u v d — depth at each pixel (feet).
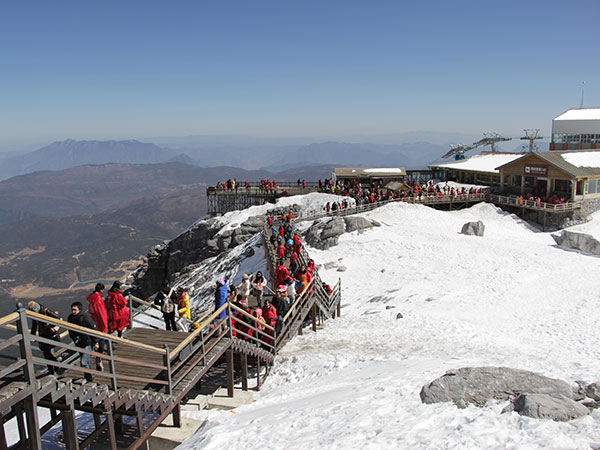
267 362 55.16
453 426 27.63
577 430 25.40
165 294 49.14
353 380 44.96
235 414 40.45
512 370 35.24
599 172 171.12
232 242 173.99
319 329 76.13
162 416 36.50
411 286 103.55
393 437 27.09
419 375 40.65
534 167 185.57
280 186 225.15
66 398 29.84
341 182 210.38
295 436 30.48
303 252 108.88
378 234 136.87
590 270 106.83
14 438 46.62
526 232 165.07
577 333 71.92
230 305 45.98
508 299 92.53
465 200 191.11
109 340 32.50
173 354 37.09
